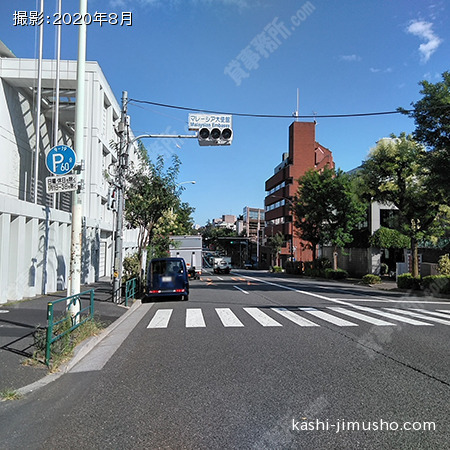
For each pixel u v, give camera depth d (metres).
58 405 4.94
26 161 24.84
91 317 9.38
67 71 25.64
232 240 85.25
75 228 9.08
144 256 22.41
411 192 24.48
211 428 4.26
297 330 9.78
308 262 45.72
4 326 9.40
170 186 19.42
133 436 4.08
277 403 4.96
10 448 3.85
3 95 22.62
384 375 6.09
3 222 13.33
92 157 26.08
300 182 41.19
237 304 15.36
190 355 7.36
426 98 17.38
